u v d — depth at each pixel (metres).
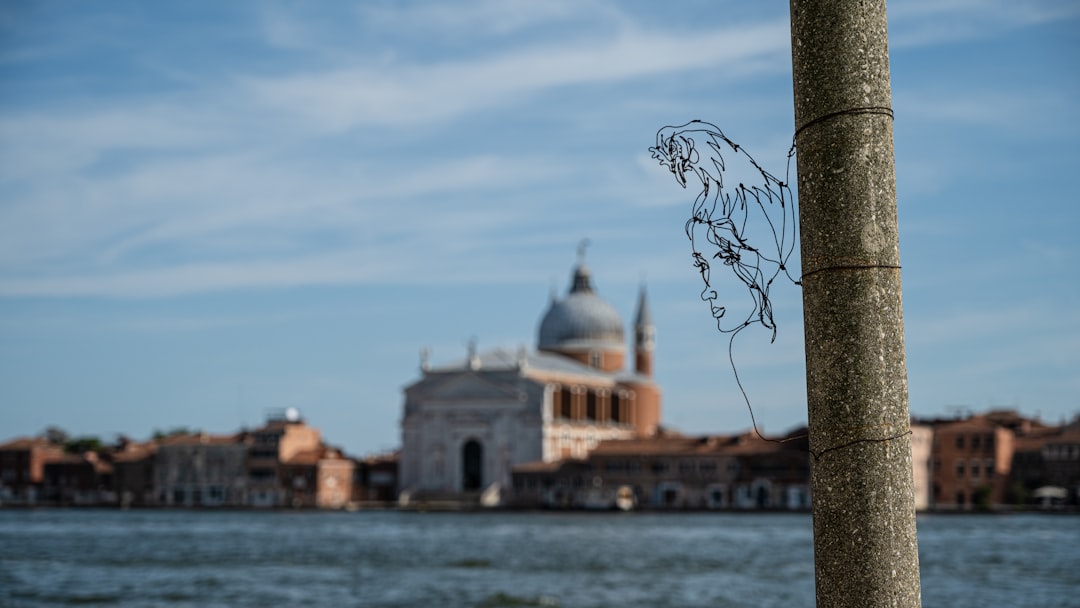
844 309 12.35
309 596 95.88
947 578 106.00
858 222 12.31
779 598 92.31
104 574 115.06
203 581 108.06
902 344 12.38
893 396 12.30
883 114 12.38
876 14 12.43
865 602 12.12
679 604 88.81
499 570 121.06
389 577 112.81
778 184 14.12
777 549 151.25
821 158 12.45
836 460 12.34
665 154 14.78
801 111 12.64
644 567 123.75
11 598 93.00
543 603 90.31
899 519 12.18
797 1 12.64
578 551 149.50
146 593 97.38
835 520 12.32
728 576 112.25
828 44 12.41
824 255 12.45
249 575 115.00
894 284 12.38
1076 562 123.81
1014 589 95.75
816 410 12.54
